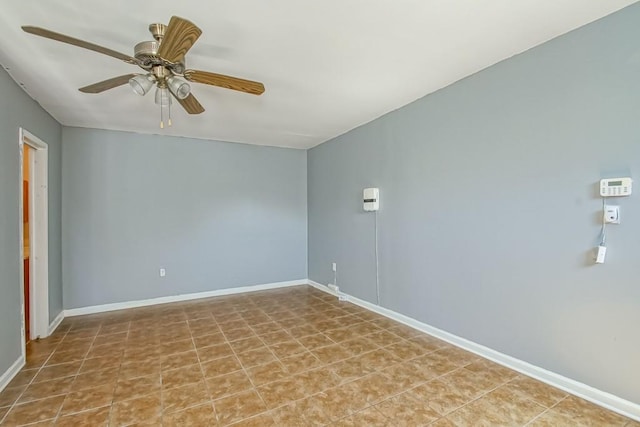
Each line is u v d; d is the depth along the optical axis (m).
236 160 4.97
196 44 2.16
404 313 3.51
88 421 1.90
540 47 2.26
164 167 4.47
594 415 1.91
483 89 2.64
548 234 2.25
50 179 3.44
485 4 1.79
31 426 1.86
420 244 3.29
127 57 1.83
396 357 2.69
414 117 3.32
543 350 2.29
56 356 2.76
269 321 3.62
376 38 2.12
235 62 2.43
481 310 2.70
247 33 2.03
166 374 2.44
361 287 4.20
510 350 2.49
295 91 3.01
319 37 2.10
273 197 5.25
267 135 4.58
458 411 1.96
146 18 1.85
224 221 4.87
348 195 4.43
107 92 2.90
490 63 2.54
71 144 3.94
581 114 2.07
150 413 1.97
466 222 2.81
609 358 1.96
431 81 2.85
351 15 1.86
